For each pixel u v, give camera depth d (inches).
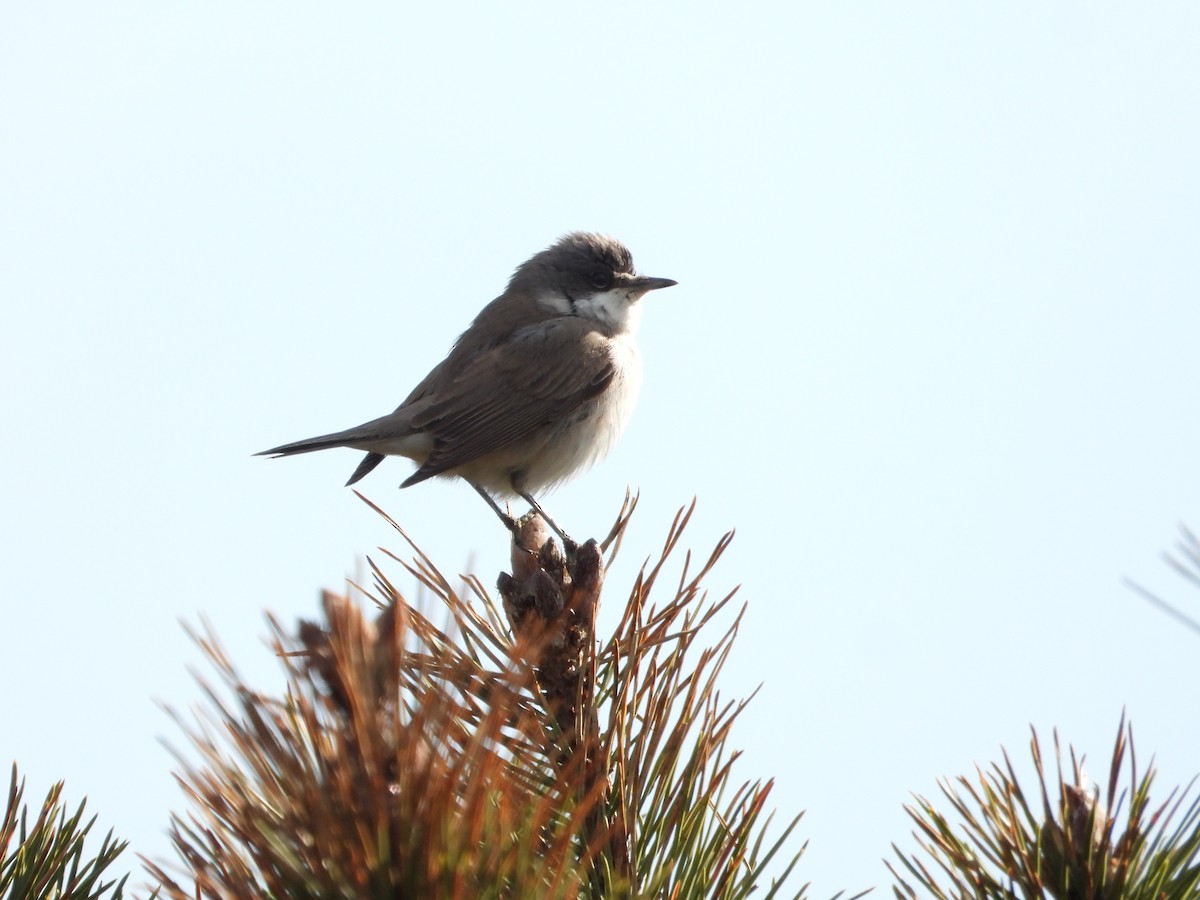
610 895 210.2
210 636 157.6
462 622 261.1
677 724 240.1
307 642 157.0
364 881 158.4
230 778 164.1
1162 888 202.1
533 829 176.9
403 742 159.3
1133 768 208.4
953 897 209.9
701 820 227.5
